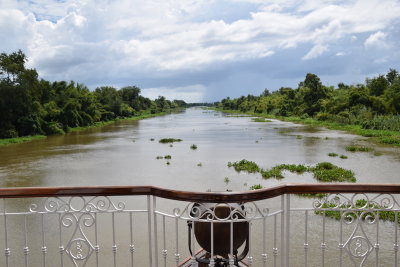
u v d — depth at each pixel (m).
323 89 63.50
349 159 20.69
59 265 6.96
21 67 42.75
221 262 2.89
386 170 17.17
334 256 7.14
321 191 2.76
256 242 7.94
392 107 42.75
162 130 47.91
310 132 39.44
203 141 32.75
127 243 8.08
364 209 2.87
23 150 27.89
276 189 2.67
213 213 2.62
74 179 16.11
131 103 106.62
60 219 2.96
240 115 95.50
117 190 2.83
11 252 7.56
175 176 16.47
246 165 18.50
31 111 40.56
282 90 98.31
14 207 10.87
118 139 36.00
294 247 7.61
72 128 50.22
